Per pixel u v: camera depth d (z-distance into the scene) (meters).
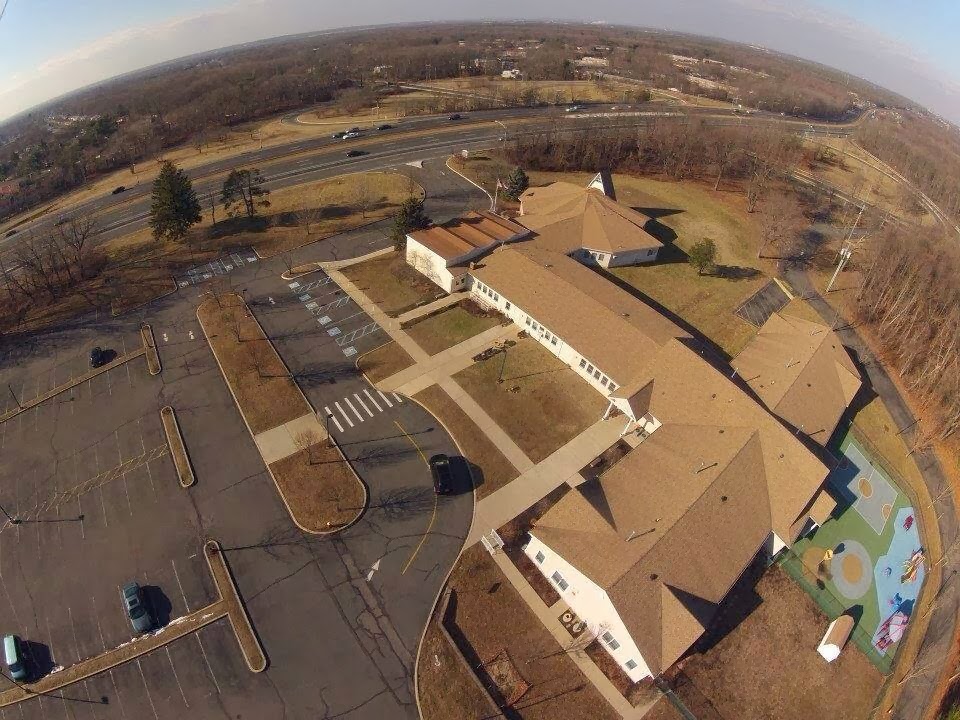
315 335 59.72
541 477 46.41
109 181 105.38
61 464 45.66
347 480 45.09
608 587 33.78
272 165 101.31
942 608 41.31
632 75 193.00
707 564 37.81
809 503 42.81
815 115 173.38
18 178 126.19
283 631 36.03
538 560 40.12
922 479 51.25
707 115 142.25
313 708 32.81
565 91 155.88
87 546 40.06
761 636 38.09
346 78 169.25
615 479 42.62
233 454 46.72
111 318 61.62
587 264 75.69
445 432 49.75
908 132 170.25
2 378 53.72
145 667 34.16
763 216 92.50
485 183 96.31
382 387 53.75
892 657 37.94
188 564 39.25
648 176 105.50
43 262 70.62
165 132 129.38
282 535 41.19
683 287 72.75
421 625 36.75
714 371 49.94
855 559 43.75
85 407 50.62
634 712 33.72
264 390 52.78
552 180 100.56
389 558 40.22
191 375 54.16
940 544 45.97
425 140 113.31
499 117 128.62
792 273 78.44
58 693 32.97
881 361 64.12
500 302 63.66
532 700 33.81
